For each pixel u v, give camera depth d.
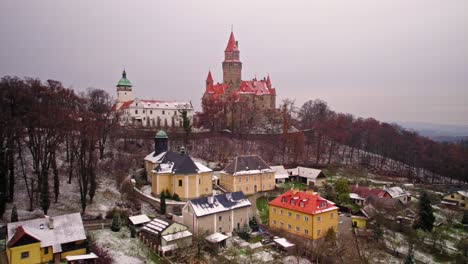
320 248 61.03
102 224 63.84
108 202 75.06
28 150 86.56
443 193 118.69
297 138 128.12
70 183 78.62
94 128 79.38
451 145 172.75
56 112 73.62
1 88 73.56
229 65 169.38
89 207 70.88
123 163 99.56
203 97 171.62
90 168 72.81
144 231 61.06
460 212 97.06
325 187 102.56
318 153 133.62
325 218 69.00
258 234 68.06
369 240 69.25
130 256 54.97
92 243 55.47
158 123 147.12
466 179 139.62
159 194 81.31
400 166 155.12
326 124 147.62
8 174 68.75
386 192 94.25
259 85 170.50
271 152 131.50
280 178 107.31
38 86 85.31
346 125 170.88
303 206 69.25
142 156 107.44
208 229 64.81
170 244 57.53
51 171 81.12
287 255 60.25
